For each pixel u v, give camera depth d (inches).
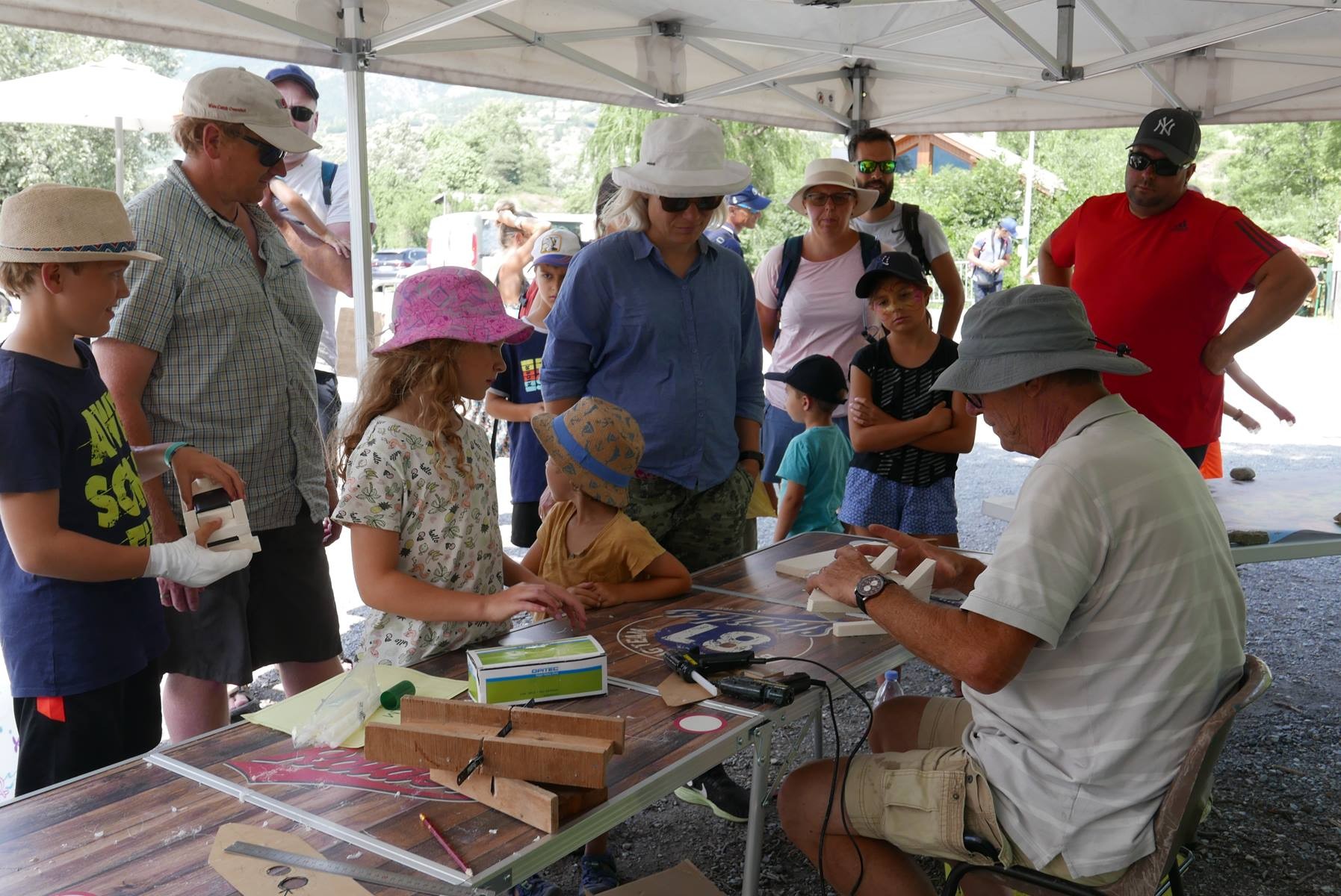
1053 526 68.5
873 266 147.0
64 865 55.8
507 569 98.7
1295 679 167.0
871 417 145.9
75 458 80.5
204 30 150.3
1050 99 255.0
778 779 79.5
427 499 86.0
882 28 224.5
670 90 236.5
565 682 76.9
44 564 76.1
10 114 276.5
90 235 77.6
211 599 105.7
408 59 181.3
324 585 117.7
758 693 77.0
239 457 106.2
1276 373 556.7
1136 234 148.9
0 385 76.1
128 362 98.2
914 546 98.4
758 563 117.9
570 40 209.8
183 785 65.2
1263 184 1286.9
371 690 75.0
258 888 52.9
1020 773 72.3
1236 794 130.7
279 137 100.9
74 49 848.9
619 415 103.7
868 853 80.7
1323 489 156.7
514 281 311.3
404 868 54.9
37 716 82.2
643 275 119.6
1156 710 68.8
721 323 123.4
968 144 1154.7
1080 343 73.9
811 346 177.3
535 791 58.6
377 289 604.7
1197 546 69.6
